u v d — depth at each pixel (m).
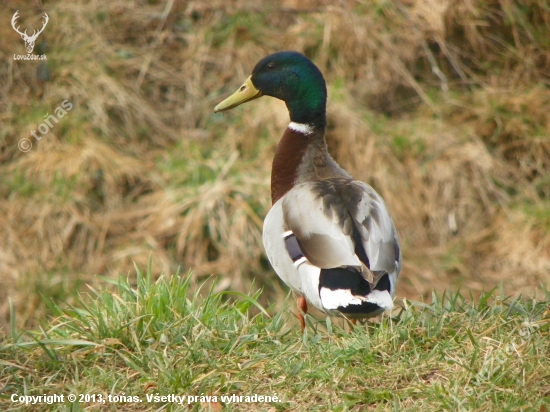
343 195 7.09
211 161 13.82
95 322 6.55
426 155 14.26
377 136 14.15
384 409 5.41
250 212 12.98
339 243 6.73
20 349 6.28
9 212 13.21
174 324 6.51
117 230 13.20
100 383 5.86
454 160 14.18
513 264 13.41
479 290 13.11
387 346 6.12
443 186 14.02
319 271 6.80
